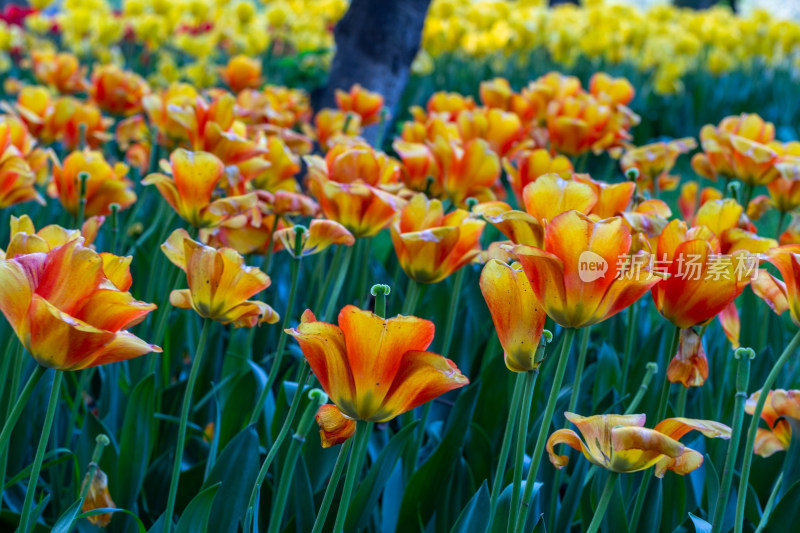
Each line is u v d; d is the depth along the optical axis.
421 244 1.61
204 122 1.80
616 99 2.91
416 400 1.35
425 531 1.66
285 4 6.94
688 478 1.71
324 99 3.95
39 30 6.61
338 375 1.35
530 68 7.43
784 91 7.38
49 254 1.32
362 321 1.32
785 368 1.90
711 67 7.25
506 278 1.38
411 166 1.99
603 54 7.38
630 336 1.75
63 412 1.80
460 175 1.88
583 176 1.58
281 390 1.69
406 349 1.33
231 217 1.67
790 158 1.86
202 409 1.83
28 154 1.83
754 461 1.73
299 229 1.58
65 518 1.43
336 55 3.97
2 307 1.32
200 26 6.80
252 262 2.01
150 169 2.61
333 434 1.40
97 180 1.84
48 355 1.33
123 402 1.80
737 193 1.66
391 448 1.59
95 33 5.94
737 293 1.46
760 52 7.81
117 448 1.72
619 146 2.56
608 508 1.57
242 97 2.49
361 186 1.68
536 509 1.54
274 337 2.05
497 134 2.27
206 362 1.85
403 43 3.89
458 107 2.79
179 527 1.48
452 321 1.73
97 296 1.32
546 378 1.83
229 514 1.55
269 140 1.89
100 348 1.33
